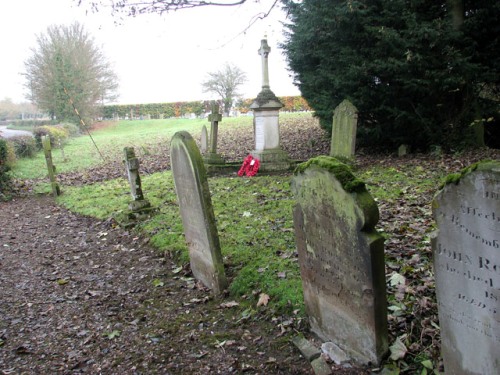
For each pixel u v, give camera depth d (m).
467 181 2.31
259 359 3.42
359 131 12.70
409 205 6.69
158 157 17.94
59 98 32.50
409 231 5.41
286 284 4.33
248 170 11.50
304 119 26.09
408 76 10.78
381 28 10.38
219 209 7.74
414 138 12.46
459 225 2.42
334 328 3.44
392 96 11.66
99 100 37.44
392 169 9.93
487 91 12.15
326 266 3.37
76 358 3.68
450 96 11.51
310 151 15.49
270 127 11.98
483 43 11.05
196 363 3.45
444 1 10.89
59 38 32.94
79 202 10.32
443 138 11.66
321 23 11.99
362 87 11.72
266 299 4.21
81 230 8.07
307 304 3.74
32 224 8.90
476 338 2.48
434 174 8.92
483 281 2.35
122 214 8.30
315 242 3.44
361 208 2.85
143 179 12.34
